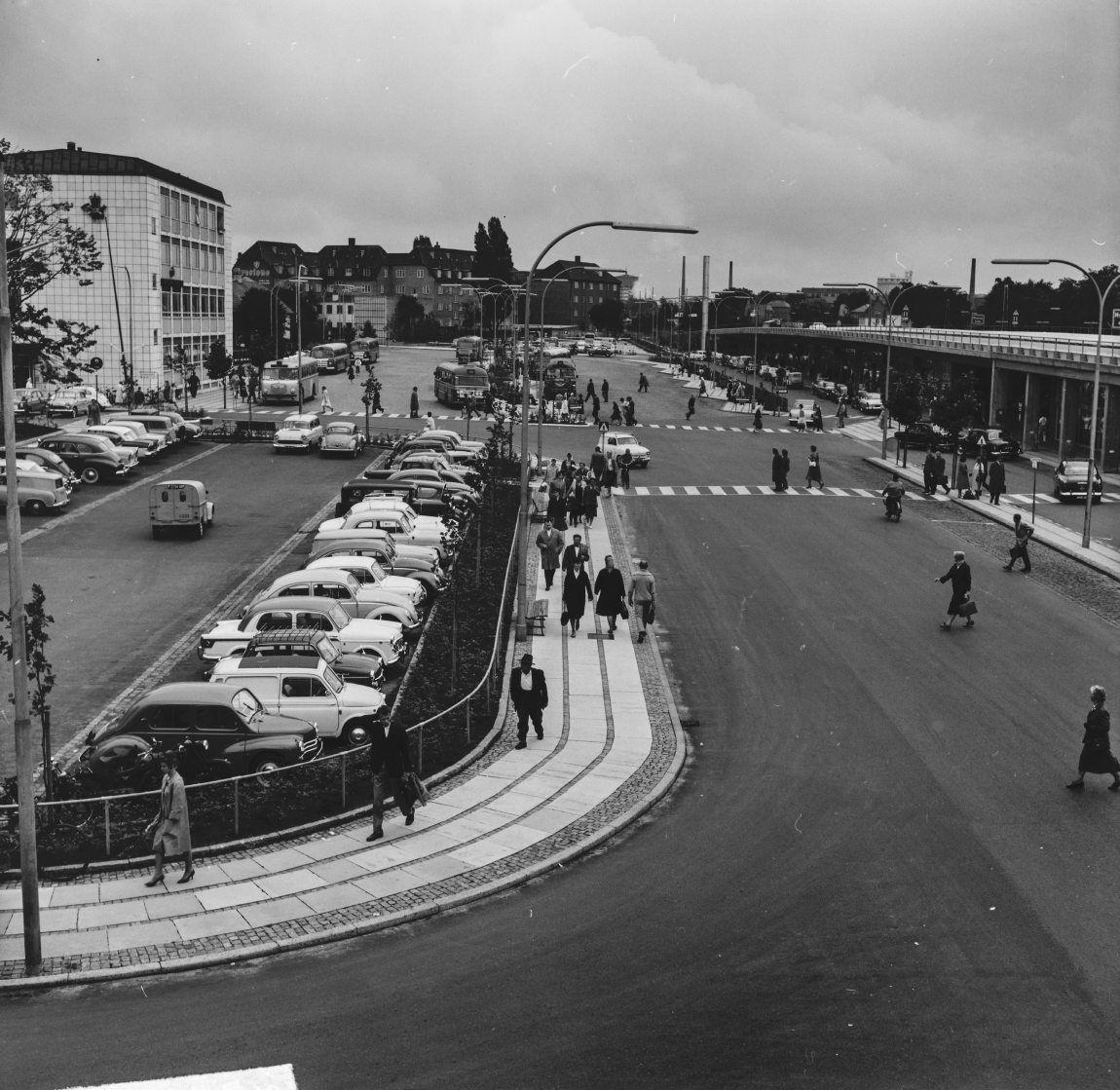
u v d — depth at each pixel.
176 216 94.12
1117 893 15.60
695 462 63.38
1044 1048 11.84
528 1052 11.70
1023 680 25.42
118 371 87.12
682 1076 11.25
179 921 14.85
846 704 23.88
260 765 19.56
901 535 42.50
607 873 16.39
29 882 13.43
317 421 65.19
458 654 26.97
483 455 56.38
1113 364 55.41
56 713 23.34
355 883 15.96
